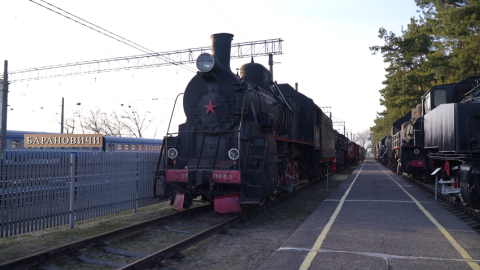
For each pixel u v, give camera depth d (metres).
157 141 23.11
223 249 5.72
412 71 26.83
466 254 4.88
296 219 8.21
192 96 8.75
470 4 15.62
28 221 6.22
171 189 8.41
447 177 9.77
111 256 5.34
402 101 28.62
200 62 8.25
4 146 18.27
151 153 9.80
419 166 16.38
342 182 16.97
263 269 4.36
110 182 8.23
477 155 6.68
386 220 7.27
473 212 7.62
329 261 4.62
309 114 14.29
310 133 14.20
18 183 6.08
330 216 7.74
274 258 4.77
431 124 9.55
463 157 6.95
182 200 7.75
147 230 6.82
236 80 8.34
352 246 5.30
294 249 5.16
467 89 10.56
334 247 5.26
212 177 7.49
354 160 44.06
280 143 10.27
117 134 37.22
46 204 6.67
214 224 7.60
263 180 7.70
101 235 5.72
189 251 5.58
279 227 7.38
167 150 8.36
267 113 8.99
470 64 17.27
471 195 6.45
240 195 7.41
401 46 24.75
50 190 6.74
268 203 9.66
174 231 6.81
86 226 7.44
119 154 8.55
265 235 6.66
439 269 4.29
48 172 6.71
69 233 6.82
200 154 8.13
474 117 6.72
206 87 8.61
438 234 6.04
